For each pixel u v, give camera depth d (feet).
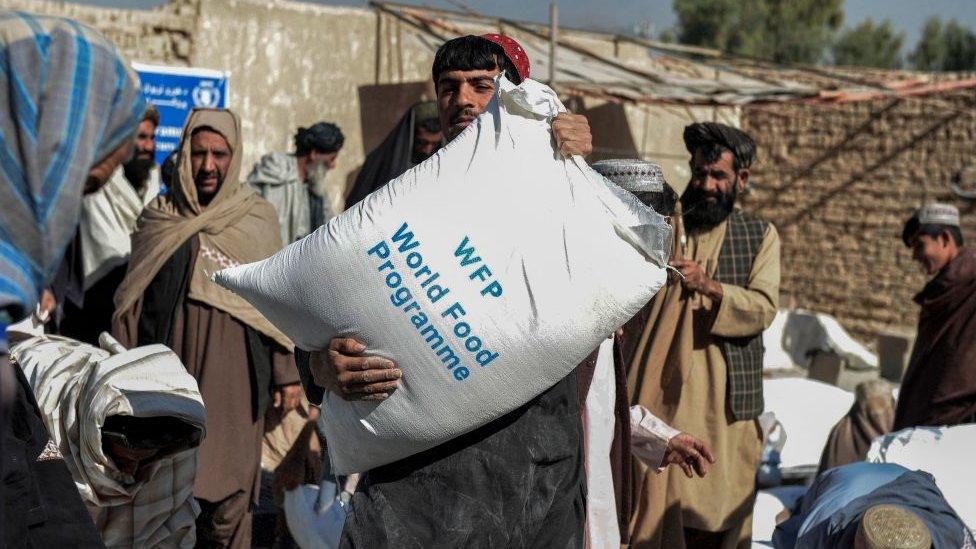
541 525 8.27
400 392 7.82
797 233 47.65
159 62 33.19
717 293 13.14
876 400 17.24
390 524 8.01
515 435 8.14
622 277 7.80
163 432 9.15
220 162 14.52
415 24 35.35
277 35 35.12
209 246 14.19
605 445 9.92
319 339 8.05
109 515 9.64
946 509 10.53
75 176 5.74
